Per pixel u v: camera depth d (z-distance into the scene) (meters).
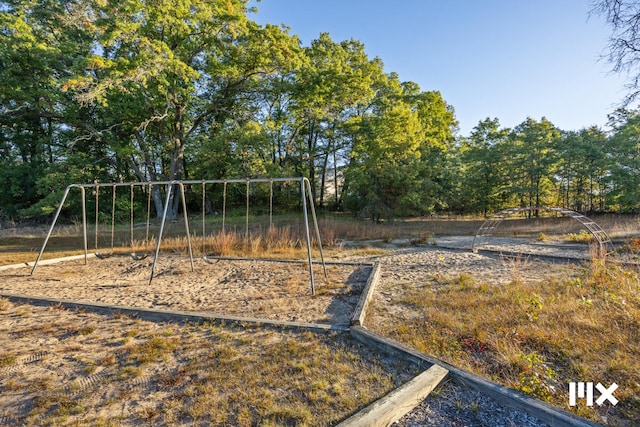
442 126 26.91
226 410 2.42
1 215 21.47
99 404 2.53
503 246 10.73
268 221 19.09
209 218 21.53
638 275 5.50
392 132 19.36
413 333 3.78
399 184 18.36
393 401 2.39
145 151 21.80
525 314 4.10
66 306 4.90
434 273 7.02
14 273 7.55
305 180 6.44
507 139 25.45
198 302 5.25
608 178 20.02
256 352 3.32
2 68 17.88
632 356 3.09
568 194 23.73
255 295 5.56
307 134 27.11
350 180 20.58
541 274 6.61
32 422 2.34
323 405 2.46
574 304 4.32
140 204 26.34
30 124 22.70
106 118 20.42
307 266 7.89
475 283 6.02
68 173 20.28
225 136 19.80
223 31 18.23
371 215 19.33
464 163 26.48
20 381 2.85
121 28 15.05
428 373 2.76
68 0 18.69
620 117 19.98
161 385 2.76
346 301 5.09
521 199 24.70
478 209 25.39
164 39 18.73
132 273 7.54
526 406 2.37
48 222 21.86
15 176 21.98
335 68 20.77
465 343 3.47
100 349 3.45
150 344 3.52
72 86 14.77
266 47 18.56
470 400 2.55
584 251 9.34
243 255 9.80
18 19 17.09
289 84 21.00
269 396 2.57
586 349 3.22
